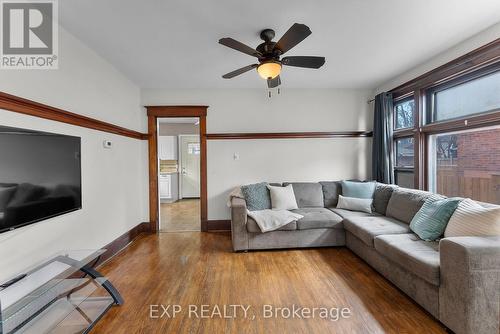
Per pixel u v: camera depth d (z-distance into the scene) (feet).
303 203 12.35
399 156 12.72
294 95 13.87
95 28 7.45
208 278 8.03
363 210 11.21
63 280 5.57
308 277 8.02
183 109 13.43
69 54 7.65
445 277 5.41
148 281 7.87
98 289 7.32
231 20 7.06
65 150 6.70
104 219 9.49
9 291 5.10
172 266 8.96
